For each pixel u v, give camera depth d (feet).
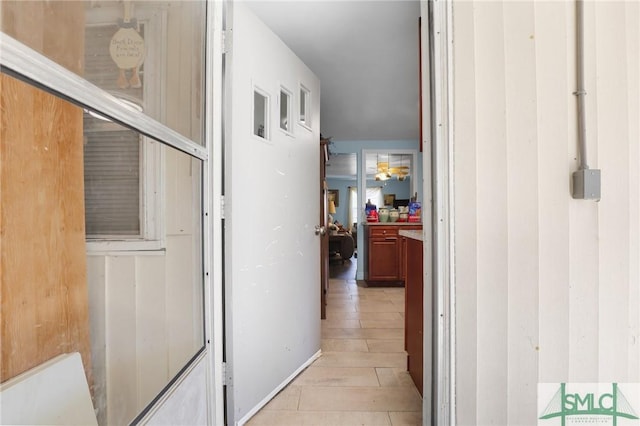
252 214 4.79
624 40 3.67
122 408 2.57
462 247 3.77
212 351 4.03
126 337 2.69
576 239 3.70
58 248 2.02
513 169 3.68
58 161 2.02
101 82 2.38
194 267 3.88
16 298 1.71
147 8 2.96
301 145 6.21
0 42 1.56
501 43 3.67
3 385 1.60
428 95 4.06
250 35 4.78
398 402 5.04
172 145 3.22
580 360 3.75
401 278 13.16
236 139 4.46
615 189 3.70
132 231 2.77
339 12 6.59
